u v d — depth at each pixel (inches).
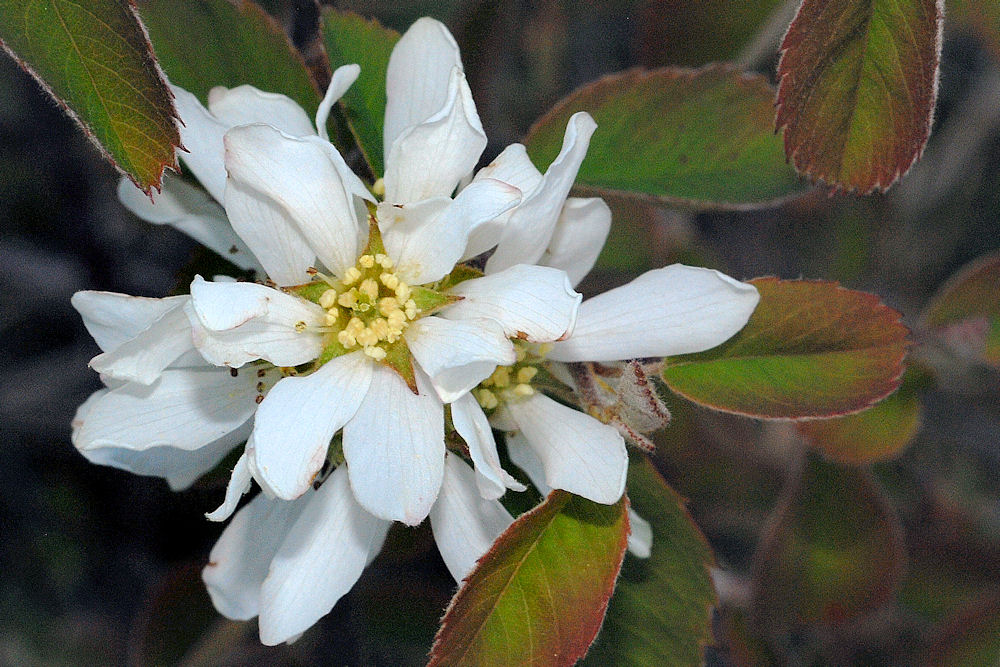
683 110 7.0
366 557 6.3
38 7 5.8
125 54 5.9
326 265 6.2
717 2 7.4
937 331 7.8
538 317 6.1
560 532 6.2
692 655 6.8
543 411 6.3
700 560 6.8
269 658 7.7
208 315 5.9
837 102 6.3
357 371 6.2
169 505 8.7
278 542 6.5
